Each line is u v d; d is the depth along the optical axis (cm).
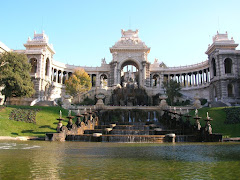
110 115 4809
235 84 6134
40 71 6531
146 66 7912
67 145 2094
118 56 7981
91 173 908
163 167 1045
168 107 4856
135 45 8006
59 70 8331
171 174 900
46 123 3559
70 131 2916
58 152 1560
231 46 6438
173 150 1720
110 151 1642
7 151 1584
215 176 870
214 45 6456
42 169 981
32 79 6475
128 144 2278
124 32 8650
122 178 827
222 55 6331
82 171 945
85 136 2736
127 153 1530
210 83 6719
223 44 6419
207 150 1720
